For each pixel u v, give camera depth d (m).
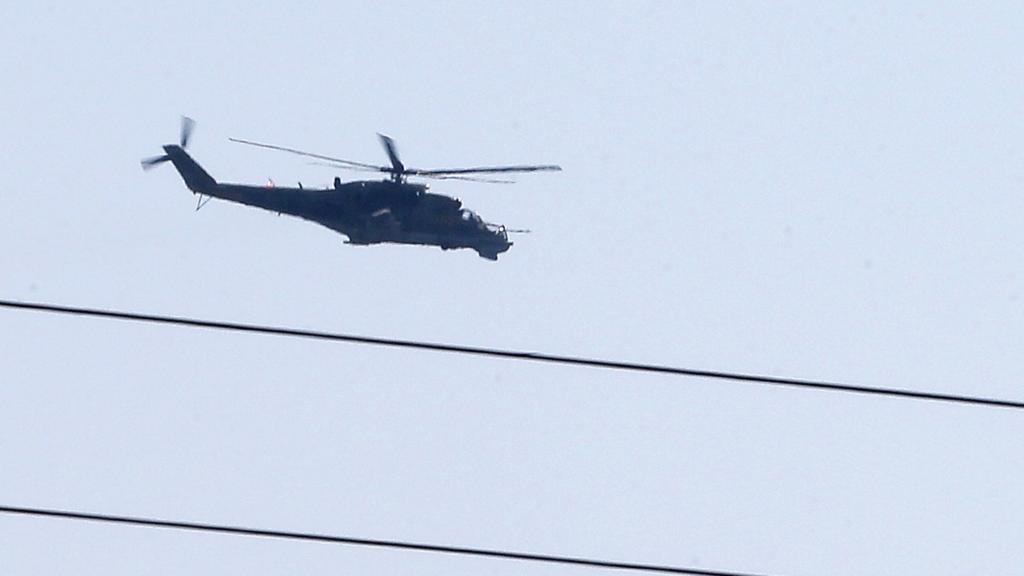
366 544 74.75
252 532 74.75
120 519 74.06
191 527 73.94
